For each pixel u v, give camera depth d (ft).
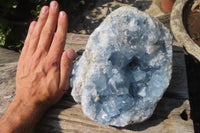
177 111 1.94
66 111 2.01
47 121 1.99
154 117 1.93
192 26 2.78
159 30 1.83
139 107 1.83
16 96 2.00
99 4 4.52
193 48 2.57
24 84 2.01
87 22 4.29
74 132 1.93
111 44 1.80
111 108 1.84
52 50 2.04
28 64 2.06
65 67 1.99
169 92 2.01
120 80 1.82
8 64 2.42
